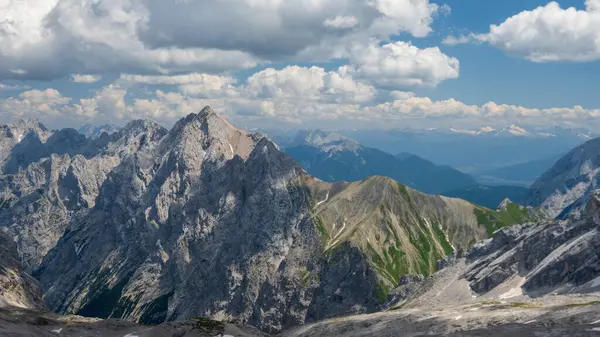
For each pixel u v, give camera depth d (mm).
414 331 157875
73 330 184000
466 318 154875
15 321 157625
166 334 193750
